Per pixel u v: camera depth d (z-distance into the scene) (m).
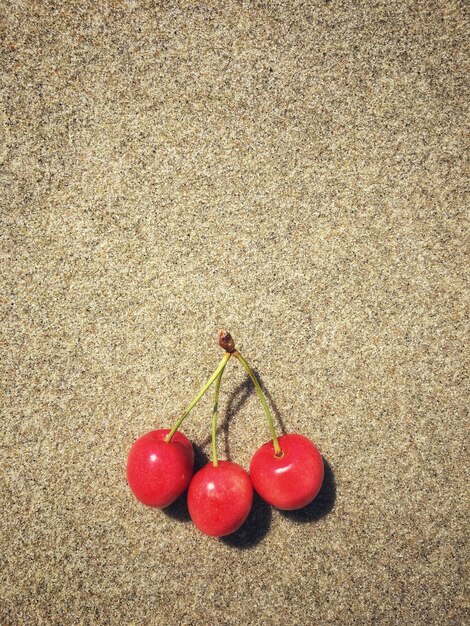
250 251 0.18
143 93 0.18
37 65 0.18
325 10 0.18
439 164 0.19
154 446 0.15
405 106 0.19
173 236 0.18
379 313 0.18
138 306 0.18
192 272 0.18
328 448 0.18
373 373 0.18
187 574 0.18
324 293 0.18
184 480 0.16
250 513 0.18
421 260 0.18
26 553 0.18
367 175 0.19
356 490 0.18
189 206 0.18
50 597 0.18
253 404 0.18
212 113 0.18
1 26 0.18
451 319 0.18
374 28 0.19
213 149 0.18
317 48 0.19
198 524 0.16
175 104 0.18
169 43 0.18
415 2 0.19
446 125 0.19
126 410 0.18
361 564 0.18
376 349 0.18
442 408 0.18
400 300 0.18
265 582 0.18
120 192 0.18
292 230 0.18
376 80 0.19
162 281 0.18
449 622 0.18
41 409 0.18
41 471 0.18
